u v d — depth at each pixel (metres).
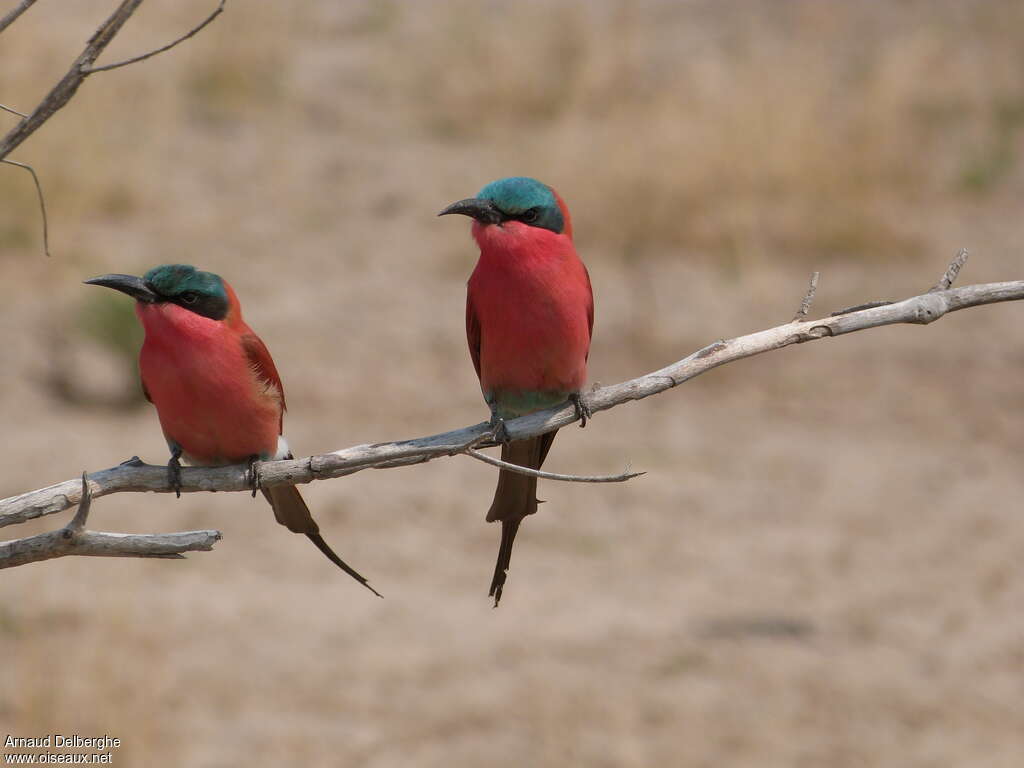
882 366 18.91
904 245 22.45
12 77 21.52
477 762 9.97
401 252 21.69
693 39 29.70
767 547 13.84
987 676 11.58
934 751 10.41
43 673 10.38
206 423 6.45
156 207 22.02
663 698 10.98
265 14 28.27
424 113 26.89
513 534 7.24
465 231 22.48
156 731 9.98
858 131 24.30
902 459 16.11
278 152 24.72
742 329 19.39
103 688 10.28
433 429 16.11
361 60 28.81
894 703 11.09
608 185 22.56
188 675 10.84
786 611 12.59
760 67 25.75
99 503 13.87
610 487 14.98
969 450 16.47
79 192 21.19
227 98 26.23
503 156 24.83
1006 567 13.59
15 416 15.45
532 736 10.34
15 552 4.93
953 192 24.59
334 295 19.92
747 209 22.41
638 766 9.99
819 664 11.65
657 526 14.20
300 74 27.94
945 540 14.12
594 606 12.53
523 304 6.93
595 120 25.64
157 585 12.46
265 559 13.12
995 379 18.52
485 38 28.19
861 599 12.87
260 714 10.44
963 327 20.31
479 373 7.70
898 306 6.09
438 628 11.99
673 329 19.28
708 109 24.14
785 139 23.30
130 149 23.12
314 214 22.70
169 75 25.95
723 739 10.46
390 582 12.80
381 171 24.42
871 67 27.75
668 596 12.79
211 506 14.05
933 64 28.31
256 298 19.59
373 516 14.09
